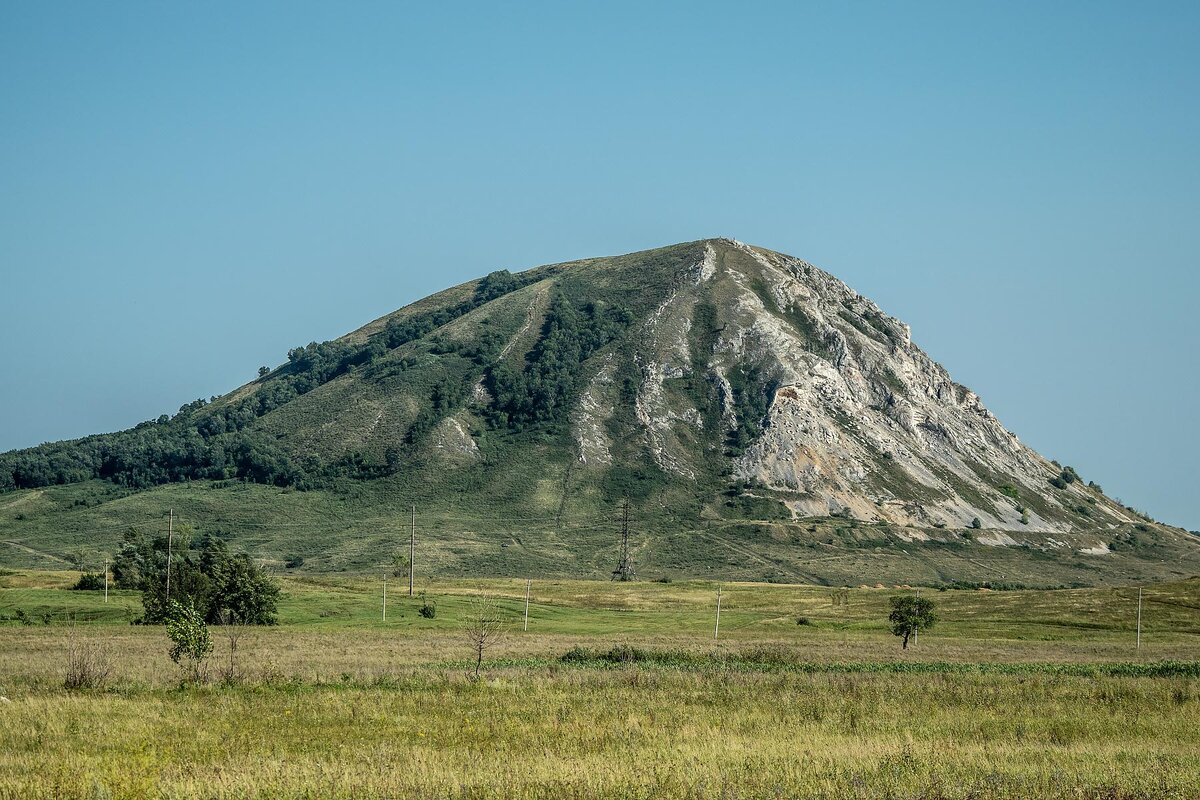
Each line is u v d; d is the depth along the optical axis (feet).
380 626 432.25
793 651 313.12
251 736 125.49
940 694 181.68
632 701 167.94
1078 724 143.23
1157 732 137.69
